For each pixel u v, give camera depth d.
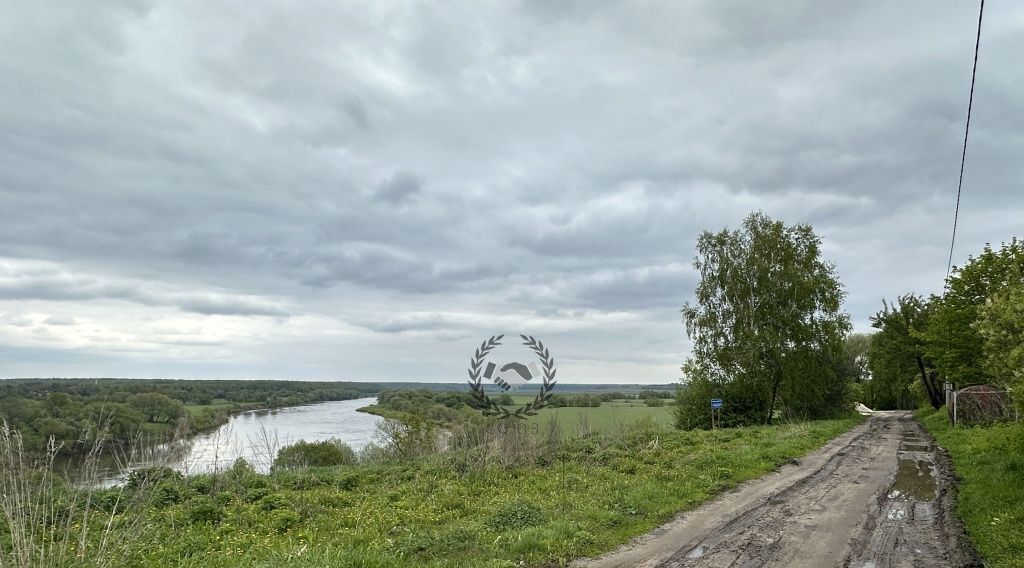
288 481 15.95
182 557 8.77
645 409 43.34
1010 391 13.88
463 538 9.56
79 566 7.03
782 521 10.65
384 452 23.91
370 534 10.06
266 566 7.68
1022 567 7.46
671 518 10.90
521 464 18.33
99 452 9.07
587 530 9.80
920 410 50.44
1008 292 16.30
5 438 6.98
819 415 40.66
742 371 37.19
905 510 11.48
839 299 38.97
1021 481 11.92
